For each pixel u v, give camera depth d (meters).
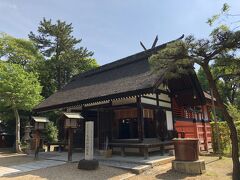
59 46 29.39
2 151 18.78
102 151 12.06
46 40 29.20
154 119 12.60
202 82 28.42
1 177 8.20
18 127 17.91
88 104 13.96
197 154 8.63
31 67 25.80
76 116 10.93
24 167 9.98
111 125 12.73
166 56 7.47
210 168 9.03
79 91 15.90
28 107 17.44
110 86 13.39
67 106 14.41
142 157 10.91
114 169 9.06
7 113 19.62
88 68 30.75
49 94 27.72
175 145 8.97
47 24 28.58
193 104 14.55
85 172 8.62
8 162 11.81
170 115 13.79
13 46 24.95
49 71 28.08
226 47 6.79
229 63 7.04
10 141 23.31
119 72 15.44
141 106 11.59
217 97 7.21
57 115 23.39
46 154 13.76
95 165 9.03
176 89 14.16
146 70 12.90
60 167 9.57
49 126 21.38
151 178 7.95
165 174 8.29
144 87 10.59
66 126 10.76
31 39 28.95
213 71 7.86
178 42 7.29
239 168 6.76
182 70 8.18
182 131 14.61
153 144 10.88
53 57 29.28
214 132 14.61
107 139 11.96
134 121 14.40
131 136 14.21
